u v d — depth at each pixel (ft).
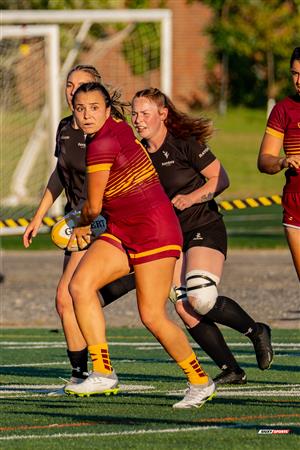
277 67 463.83
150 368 107.04
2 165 264.11
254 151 382.83
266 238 230.48
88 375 91.40
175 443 70.03
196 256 87.97
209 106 468.75
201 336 92.73
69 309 90.17
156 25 286.87
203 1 465.47
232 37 458.09
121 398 87.71
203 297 86.94
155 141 89.30
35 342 127.44
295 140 84.74
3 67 252.01
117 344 125.39
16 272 187.52
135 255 78.59
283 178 335.26
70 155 90.53
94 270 80.02
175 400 86.58
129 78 297.94
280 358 111.75
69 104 90.89
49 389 93.97
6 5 296.92
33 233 92.53
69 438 71.72
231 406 83.05
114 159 77.66
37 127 258.16
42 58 254.68
